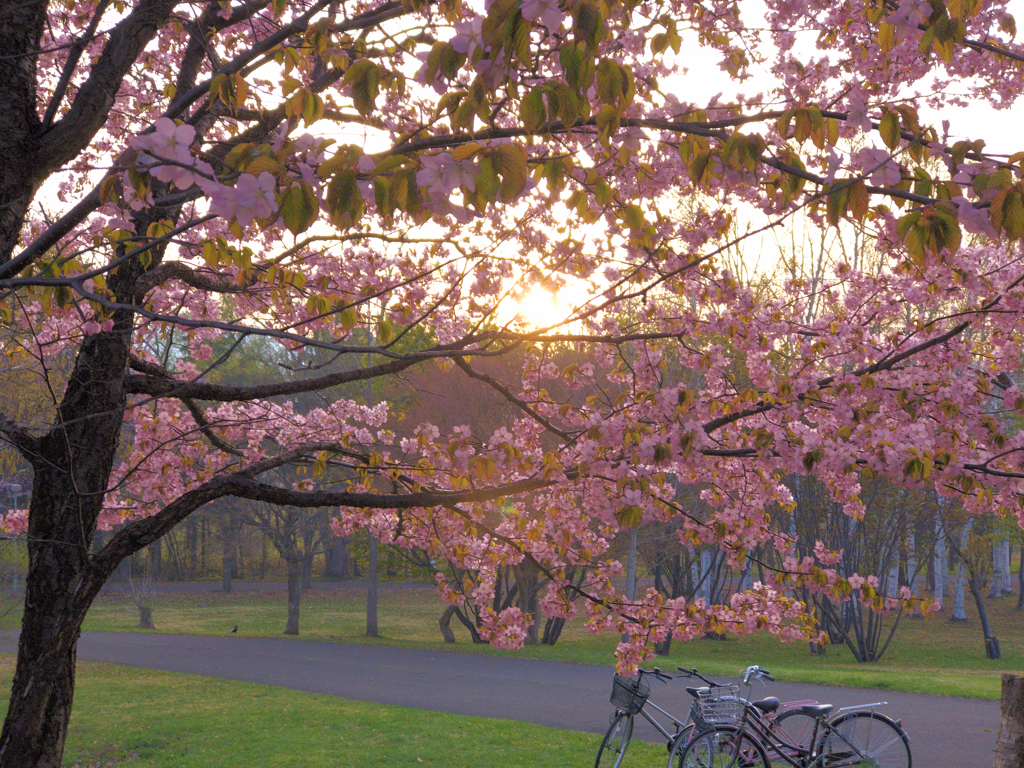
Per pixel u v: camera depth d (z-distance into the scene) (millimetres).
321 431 6953
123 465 6078
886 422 4359
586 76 1916
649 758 8383
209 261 3049
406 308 5582
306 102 2535
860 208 2096
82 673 15695
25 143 2896
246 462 6234
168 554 51125
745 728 7188
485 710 11672
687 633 5059
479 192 1794
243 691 13359
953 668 20656
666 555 22750
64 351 5977
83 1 5117
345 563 54031
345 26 3617
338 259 5871
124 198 2547
